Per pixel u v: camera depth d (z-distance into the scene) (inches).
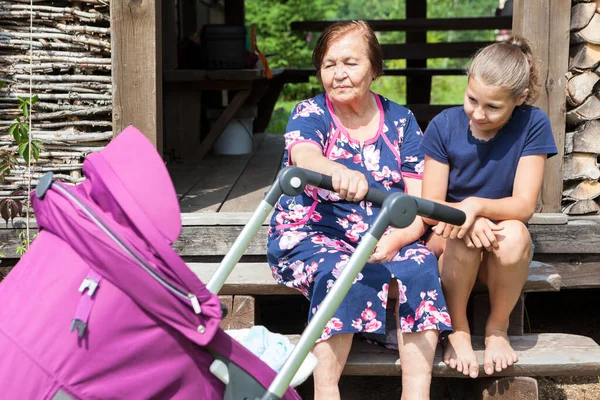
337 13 661.9
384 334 125.6
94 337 76.8
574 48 151.5
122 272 76.3
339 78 118.3
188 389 81.7
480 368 120.5
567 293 200.7
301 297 191.9
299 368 93.7
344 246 121.3
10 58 150.6
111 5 145.3
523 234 115.5
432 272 114.0
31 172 153.9
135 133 82.4
